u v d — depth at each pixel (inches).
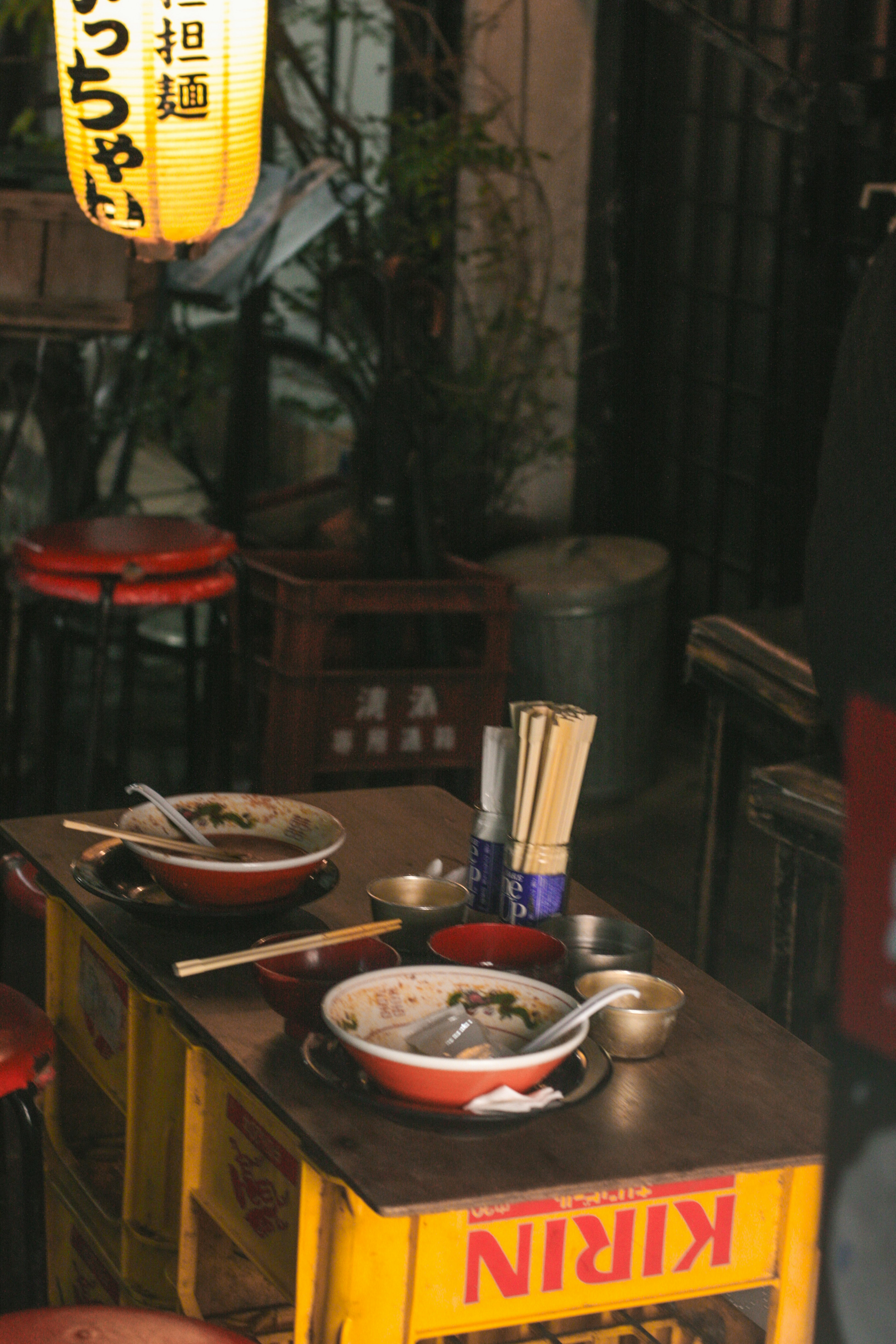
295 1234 67.0
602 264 223.9
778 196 200.5
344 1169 60.7
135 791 85.6
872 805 30.9
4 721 177.3
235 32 106.1
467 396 213.6
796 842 105.3
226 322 227.0
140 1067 82.8
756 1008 78.7
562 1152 63.4
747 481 212.2
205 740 173.8
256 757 161.0
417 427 189.2
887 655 93.3
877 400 95.0
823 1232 32.1
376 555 182.4
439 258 227.0
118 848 88.1
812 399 196.5
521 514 233.6
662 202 222.1
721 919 131.6
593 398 227.6
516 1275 65.7
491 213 221.5
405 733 175.9
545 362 230.2
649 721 203.9
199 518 221.6
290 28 251.3
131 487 281.3
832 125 183.2
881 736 30.6
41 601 166.2
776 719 118.0
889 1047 30.4
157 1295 83.3
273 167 176.1
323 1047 68.7
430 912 79.8
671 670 232.4
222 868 76.9
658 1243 67.7
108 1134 99.0
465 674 176.4
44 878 94.6
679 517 226.8
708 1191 67.9
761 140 202.7
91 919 82.9
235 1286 81.9
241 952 72.6
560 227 226.7
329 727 172.4
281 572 188.7
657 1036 71.9
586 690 197.2
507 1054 67.6
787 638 124.0
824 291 193.5
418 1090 63.2
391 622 176.2
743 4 202.1
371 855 94.6
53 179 164.2
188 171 107.5
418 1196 59.1
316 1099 66.1
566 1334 82.4
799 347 196.7
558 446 219.9
